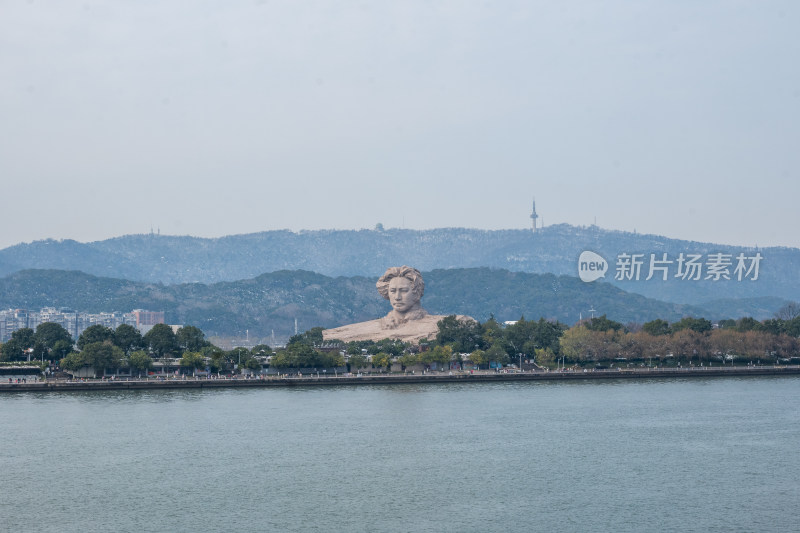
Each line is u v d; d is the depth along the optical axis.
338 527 197.25
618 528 196.38
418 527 196.88
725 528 196.38
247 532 194.50
